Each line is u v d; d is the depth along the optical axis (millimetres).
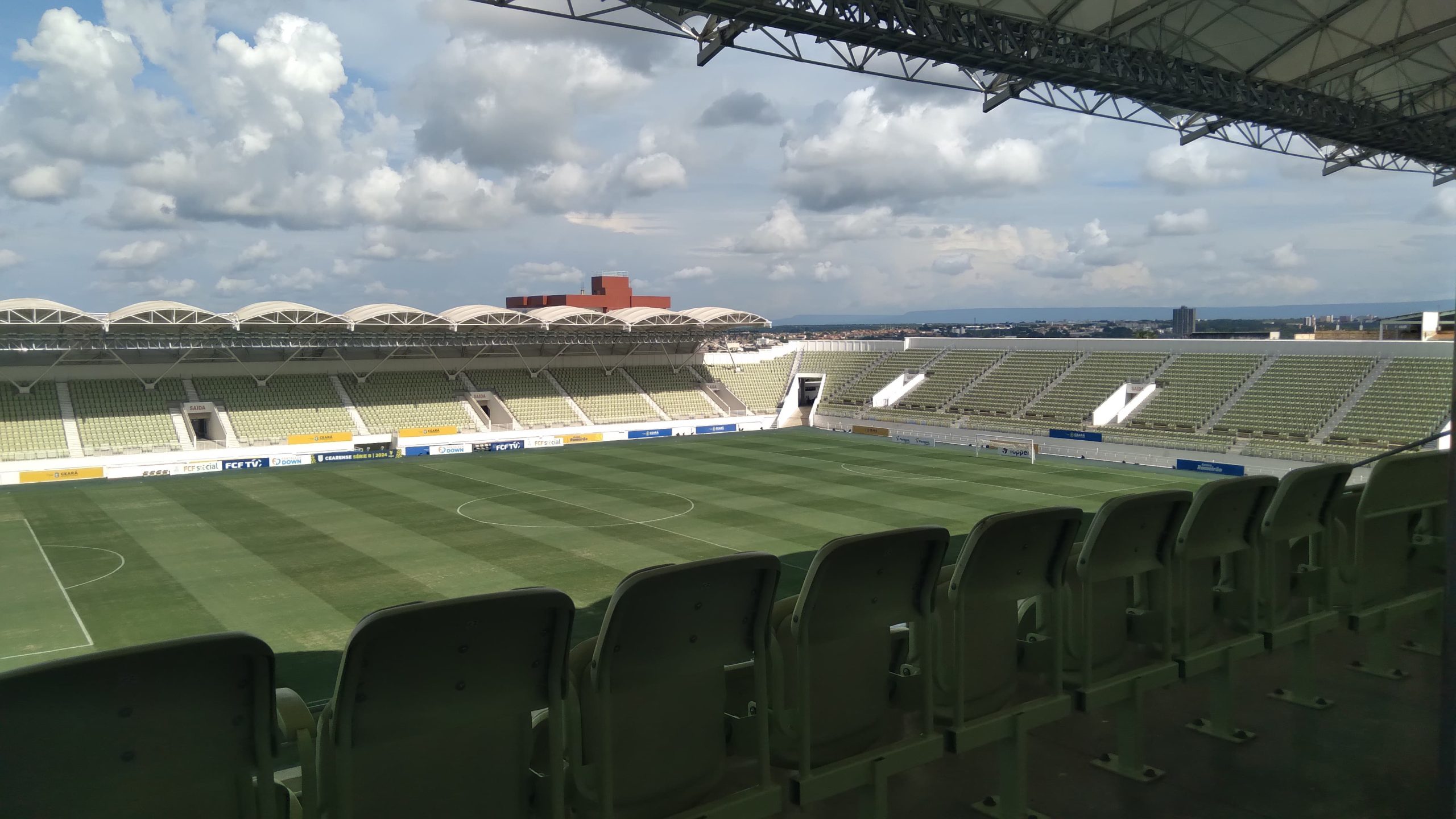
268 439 44844
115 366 44531
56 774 2256
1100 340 53031
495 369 55906
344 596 19859
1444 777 2846
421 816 2820
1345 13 17312
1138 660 4914
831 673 3684
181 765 2461
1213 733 4758
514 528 26938
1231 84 19047
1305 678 5176
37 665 2160
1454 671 2797
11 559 23469
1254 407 42719
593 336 55531
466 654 2770
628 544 24797
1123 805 3998
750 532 26453
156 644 2301
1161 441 42188
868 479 36750
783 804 3570
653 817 3291
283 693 3096
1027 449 45812
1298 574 5504
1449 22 17500
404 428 49125
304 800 2840
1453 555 2783
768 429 59156
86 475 38406
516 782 3020
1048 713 4086
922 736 3893
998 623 4156
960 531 26125
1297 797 4035
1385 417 38344
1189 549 4660
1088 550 4230
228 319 40906
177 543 25156
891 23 14250
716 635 3312
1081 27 16484
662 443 50594
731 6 12914
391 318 44906
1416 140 22781
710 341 64875
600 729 3027
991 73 16453
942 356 60000
